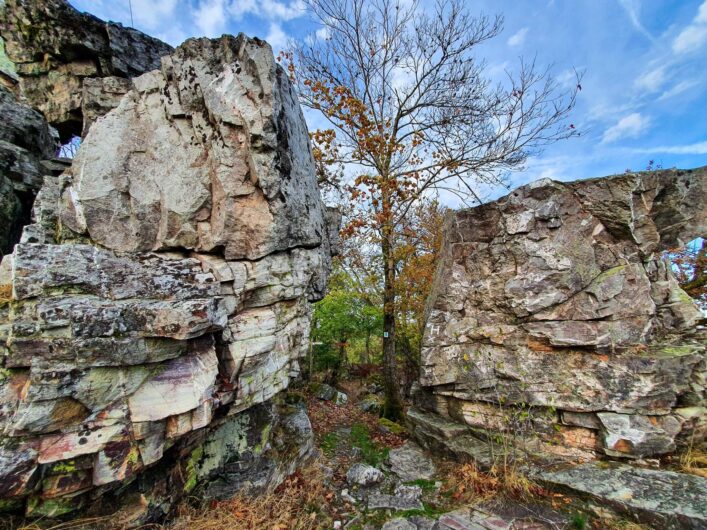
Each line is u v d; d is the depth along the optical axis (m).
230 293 3.49
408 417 6.02
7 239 4.87
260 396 3.77
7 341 2.36
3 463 2.11
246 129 3.53
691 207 4.66
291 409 5.52
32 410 2.20
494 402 5.04
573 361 4.68
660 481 3.67
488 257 5.36
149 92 3.91
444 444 5.08
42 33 5.48
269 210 3.65
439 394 5.59
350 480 4.80
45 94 5.77
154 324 2.65
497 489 4.05
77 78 5.73
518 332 5.02
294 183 4.06
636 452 4.08
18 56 5.76
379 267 14.20
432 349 5.51
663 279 5.23
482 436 4.98
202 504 3.46
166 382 2.76
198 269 3.43
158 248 3.63
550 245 4.92
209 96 3.67
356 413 9.37
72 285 2.70
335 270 16.30
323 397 10.22
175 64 3.85
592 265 4.77
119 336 2.54
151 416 2.64
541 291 4.88
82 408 2.42
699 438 4.18
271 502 3.82
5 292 2.96
